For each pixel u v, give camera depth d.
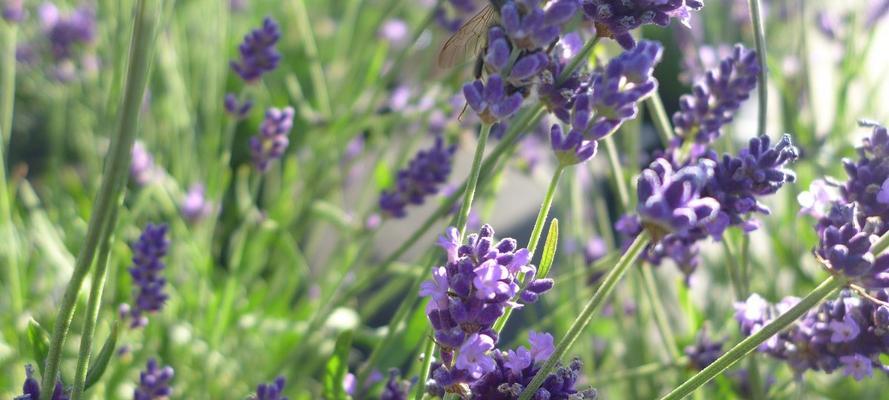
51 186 0.80
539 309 0.77
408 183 0.64
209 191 0.72
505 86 0.49
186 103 0.78
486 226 0.46
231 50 1.10
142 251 0.57
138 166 0.69
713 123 0.54
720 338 0.61
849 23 0.73
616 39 0.48
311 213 0.75
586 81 0.49
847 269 0.46
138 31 0.44
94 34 0.79
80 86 0.83
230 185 1.04
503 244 0.46
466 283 0.45
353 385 0.54
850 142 0.69
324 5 1.14
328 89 0.94
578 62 0.49
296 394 0.68
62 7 0.81
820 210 0.50
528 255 0.46
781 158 0.47
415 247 0.93
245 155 1.04
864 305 0.49
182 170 0.76
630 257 0.45
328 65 1.07
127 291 0.64
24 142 0.98
